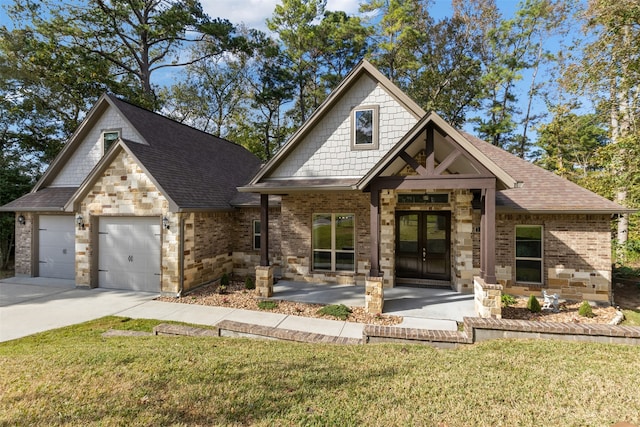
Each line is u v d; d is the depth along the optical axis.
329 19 27.16
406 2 24.98
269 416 3.51
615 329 5.54
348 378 4.35
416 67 25.33
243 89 31.72
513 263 10.41
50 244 13.48
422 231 11.71
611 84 13.44
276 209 13.49
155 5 23.17
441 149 9.90
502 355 5.02
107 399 3.88
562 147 21.94
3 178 15.84
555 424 3.35
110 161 11.09
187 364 4.80
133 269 11.10
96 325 7.73
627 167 13.24
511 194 10.72
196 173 13.20
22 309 9.07
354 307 9.08
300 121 31.08
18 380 4.38
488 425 3.35
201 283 11.60
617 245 15.58
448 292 10.56
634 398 3.79
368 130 11.38
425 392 3.98
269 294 10.25
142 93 22.69
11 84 17.12
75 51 19.58
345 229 12.11
